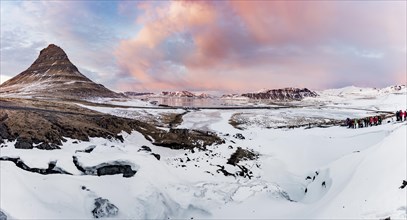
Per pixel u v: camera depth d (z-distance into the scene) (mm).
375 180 17500
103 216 21562
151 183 25125
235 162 37281
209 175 32000
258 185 29828
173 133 50469
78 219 20547
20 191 19969
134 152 32781
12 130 34188
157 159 31250
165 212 23828
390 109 137125
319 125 68062
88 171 26031
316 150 41719
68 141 35438
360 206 16219
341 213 16906
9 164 22422
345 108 147750
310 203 25406
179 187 26438
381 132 44312
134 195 23984
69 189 22516
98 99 150625
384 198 15383
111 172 26500
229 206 25594
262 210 24453
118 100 156125
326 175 27438
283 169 37031
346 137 46125
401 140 18922
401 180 15617
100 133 40688
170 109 117125
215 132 61219
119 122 49188
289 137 49500
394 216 13812
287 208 24250
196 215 24453
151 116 91312
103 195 22969
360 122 54844
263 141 47562
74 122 42156
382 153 19547
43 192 21266
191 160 36375
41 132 34938
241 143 46906
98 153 29359
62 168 25719
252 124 84938
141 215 22719
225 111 123438
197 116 102312
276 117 101625
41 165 25312
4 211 17984
